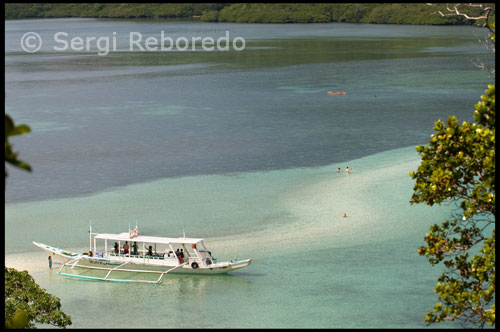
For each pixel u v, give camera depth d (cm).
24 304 7481
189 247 12056
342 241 12075
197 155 19438
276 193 15250
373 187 15388
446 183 5575
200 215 13825
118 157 19388
